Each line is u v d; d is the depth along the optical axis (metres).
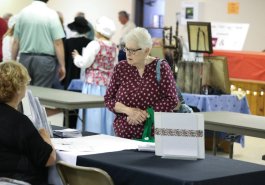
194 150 3.30
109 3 14.45
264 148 7.70
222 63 6.89
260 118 5.03
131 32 4.04
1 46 8.94
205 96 6.66
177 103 4.12
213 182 2.85
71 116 7.19
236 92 7.34
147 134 4.05
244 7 11.63
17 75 3.30
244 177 3.00
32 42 7.00
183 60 7.05
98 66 6.46
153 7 13.95
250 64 8.71
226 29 9.27
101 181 3.06
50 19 7.02
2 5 15.16
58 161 3.32
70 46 8.33
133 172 3.01
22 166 3.26
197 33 6.93
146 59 4.11
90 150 3.51
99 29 6.46
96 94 6.45
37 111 3.86
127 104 4.10
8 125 3.24
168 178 2.85
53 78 7.19
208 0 12.09
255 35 11.52
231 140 5.70
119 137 4.07
